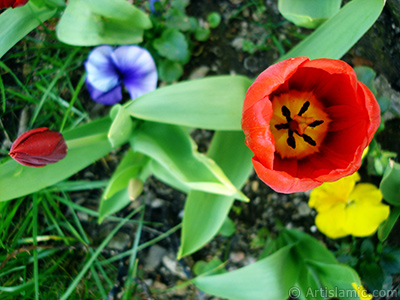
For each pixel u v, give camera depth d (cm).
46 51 30
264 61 32
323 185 27
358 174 30
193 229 24
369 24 21
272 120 22
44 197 30
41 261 29
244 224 32
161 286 31
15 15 23
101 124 25
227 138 25
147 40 30
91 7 24
